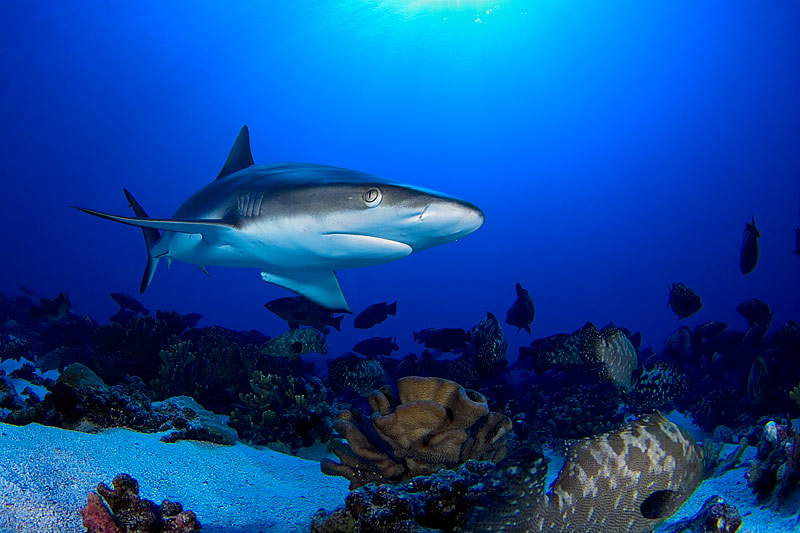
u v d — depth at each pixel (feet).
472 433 11.03
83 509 9.39
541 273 381.19
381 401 11.24
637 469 9.02
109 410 17.19
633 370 24.64
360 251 14.52
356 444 10.62
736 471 17.28
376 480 10.69
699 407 34.24
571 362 27.71
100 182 272.92
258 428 22.57
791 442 13.38
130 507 9.59
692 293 31.60
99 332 28.78
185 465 14.87
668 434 9.39
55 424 15.89
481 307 390.01
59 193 268.62
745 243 28.99
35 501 9.60
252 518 11.68
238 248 16.76
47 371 28.94
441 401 10.47
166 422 18.20
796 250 32.55
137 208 23.63
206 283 321.73
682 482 9.42
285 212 14.24
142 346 28.14
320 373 48.98
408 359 34.65
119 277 293.02
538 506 8.02
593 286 368.07
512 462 7.46
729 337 41.22
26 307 52.42
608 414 27.43
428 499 8.96
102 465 12.59
